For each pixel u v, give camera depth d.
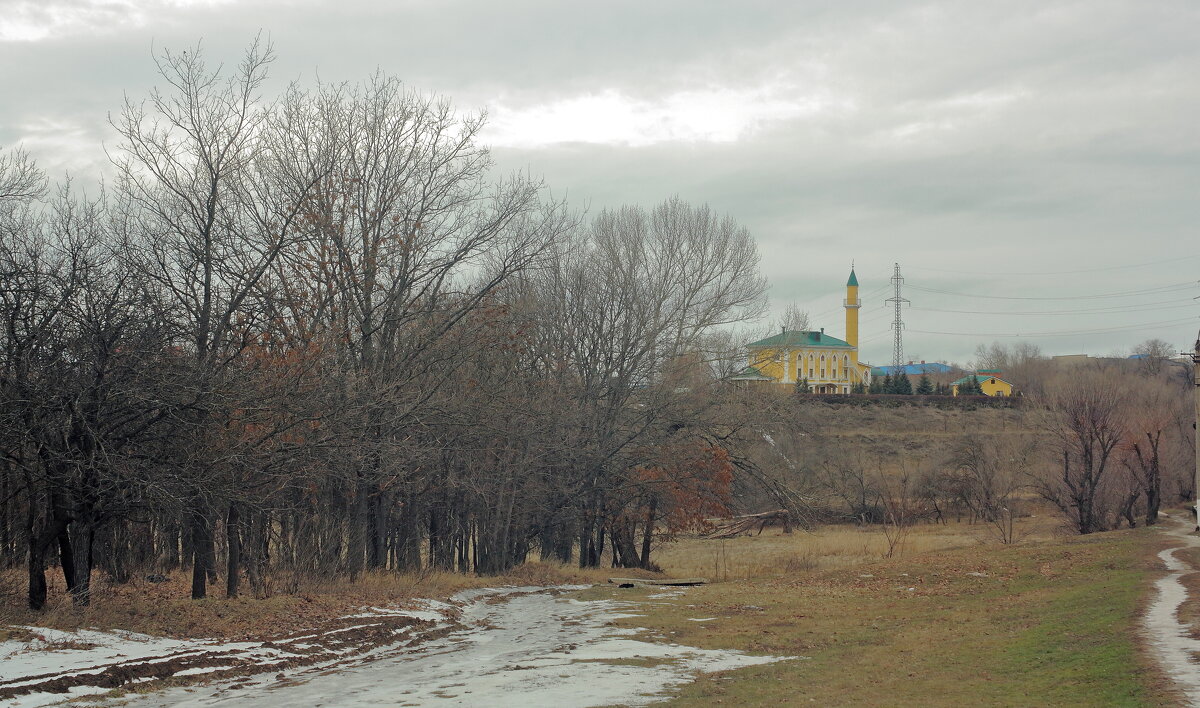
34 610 18.14
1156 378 91.38
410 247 30.30
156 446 19.17
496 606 28.61
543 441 38.91
